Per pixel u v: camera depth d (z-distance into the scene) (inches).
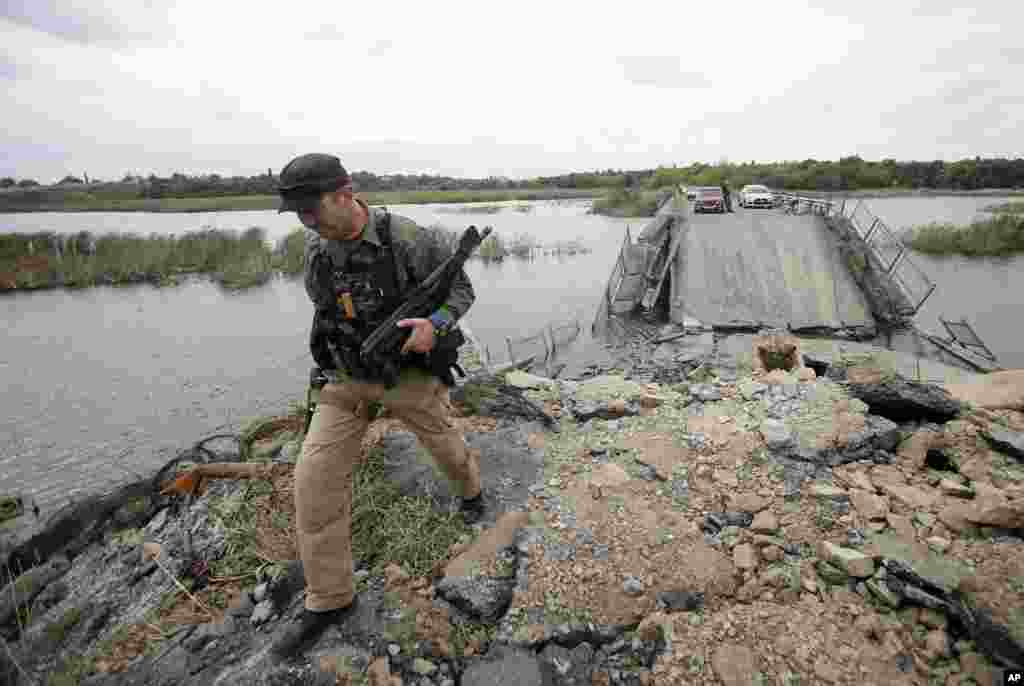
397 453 154.3
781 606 96.4
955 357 422.0
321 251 94.9
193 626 111.9
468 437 163.2
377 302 93.7
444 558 116.8
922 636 88.8
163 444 313.6
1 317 652.1
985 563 94.3
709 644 90.0
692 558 109.2
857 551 104.7
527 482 139.6
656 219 803.4
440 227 102.8
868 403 159.3
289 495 143.6
